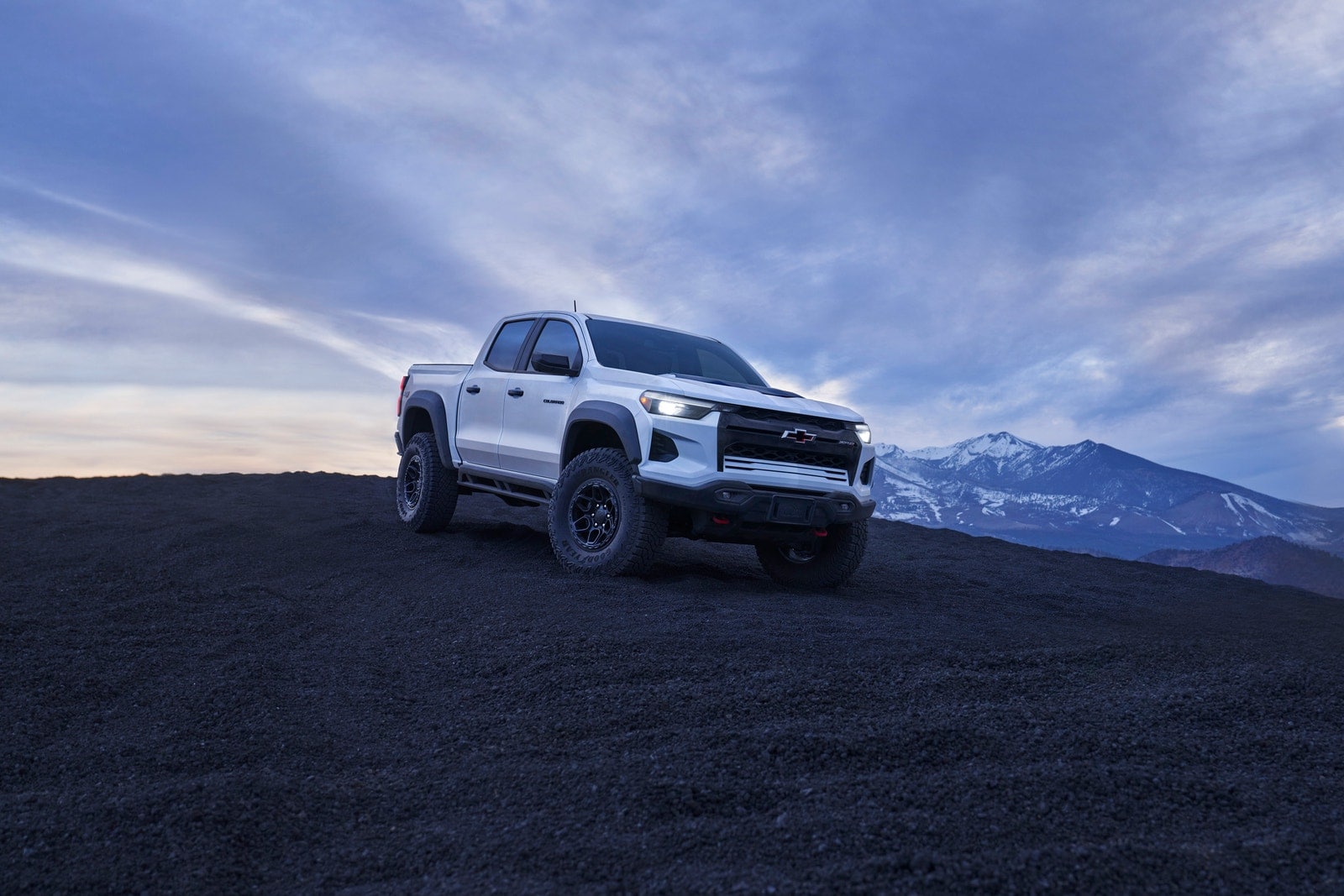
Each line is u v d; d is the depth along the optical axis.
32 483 11.55
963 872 1.76
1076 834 1.97
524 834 2.09
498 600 4.79
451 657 3.86
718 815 2.13
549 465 6.05
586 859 1.93
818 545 6.02
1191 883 1.74
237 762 2.68
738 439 5.22
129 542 6.75
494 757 2.69
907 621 4.60
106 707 3.21
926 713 2.85
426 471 7.22
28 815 2.23
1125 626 5.27
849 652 3.69
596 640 3.79
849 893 1.70
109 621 4.39
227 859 2.00
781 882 1.75
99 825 2.14
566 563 5.68
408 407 7.69
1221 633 5.13
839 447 5.62
